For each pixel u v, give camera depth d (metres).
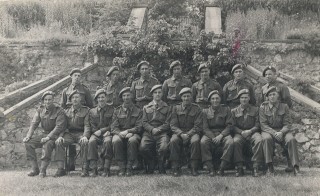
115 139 10.38
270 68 11.30
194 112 10.68
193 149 10.20
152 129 10.62
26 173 10.80
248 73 13.02
